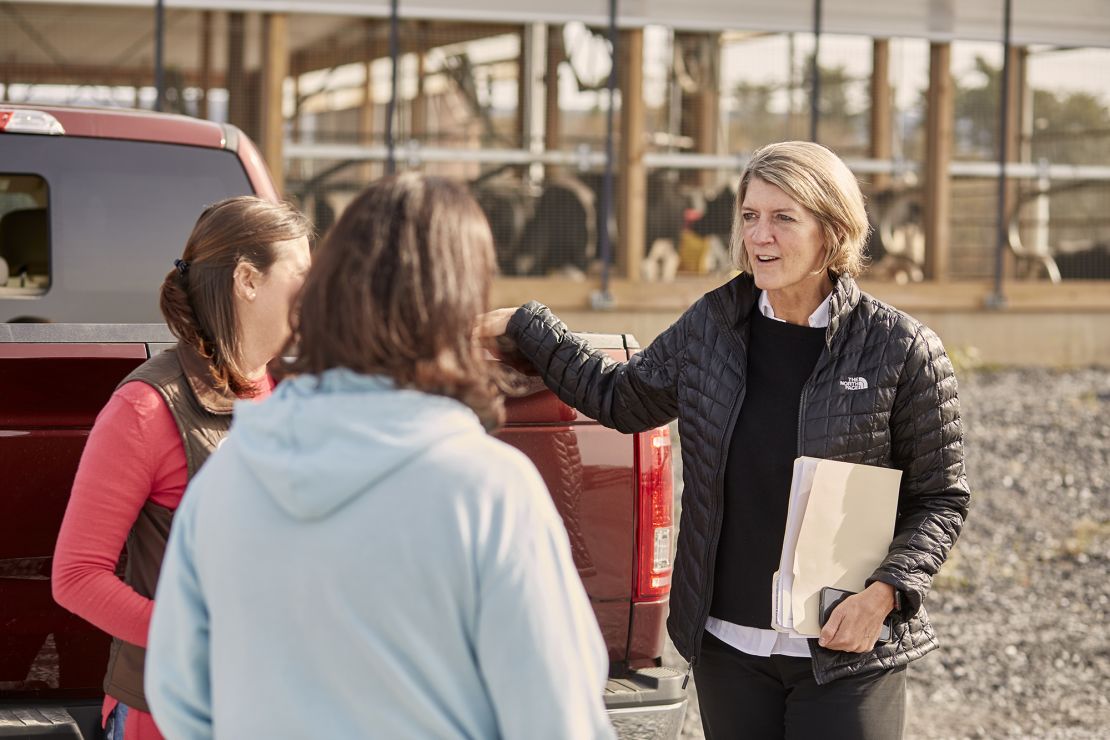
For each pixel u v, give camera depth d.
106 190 4.29
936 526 2.64
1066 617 6.29
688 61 12.69
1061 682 5.46
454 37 12.12
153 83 11.40
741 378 2.70
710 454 2.71
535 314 2.97
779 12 12.74
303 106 11.80
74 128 4.24
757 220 2.65
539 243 12.34
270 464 1.47
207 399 2.20
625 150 12.48
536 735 1.44
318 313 1.52
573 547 3.10
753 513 2.69
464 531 1.44
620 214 12.48
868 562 2.62
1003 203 13.19
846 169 2.66
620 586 3.14
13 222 4.25
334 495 1.44
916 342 2.65
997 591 6.68
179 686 1.62
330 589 1.45
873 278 13.20
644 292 12.42
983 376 12.49
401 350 1.49
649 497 3.14
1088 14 13.45
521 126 12.35
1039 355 13.50
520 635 1.44
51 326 2.81
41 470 2.81
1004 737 4.85
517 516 1.46
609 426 2.93
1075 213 13.76
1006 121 13.08
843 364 2.63
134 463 2.12
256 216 2.23
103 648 2.89
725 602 2.73
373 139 12.02
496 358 3.02
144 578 2.20
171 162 4.33
